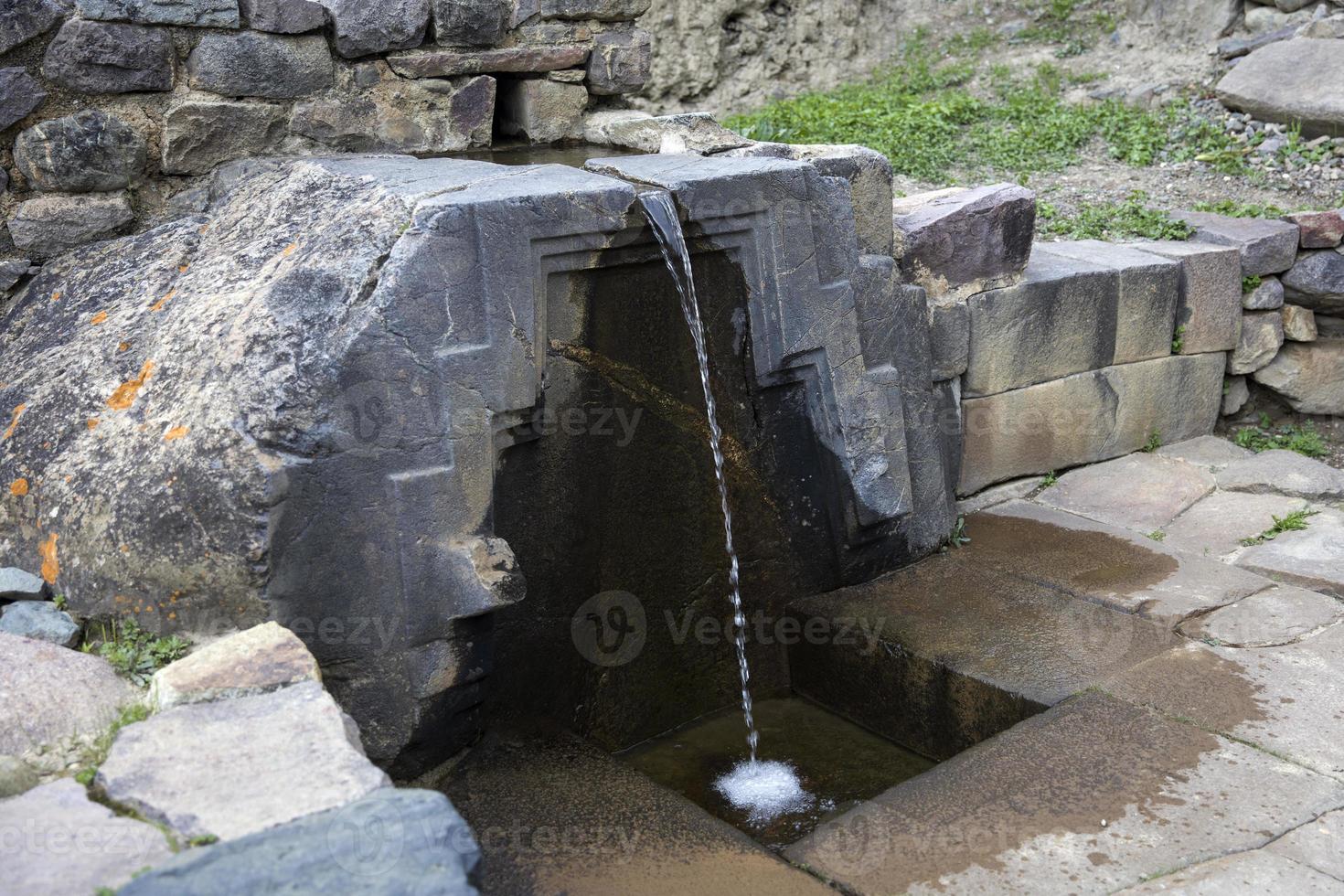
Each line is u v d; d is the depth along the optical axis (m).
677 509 4.04
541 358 3.50
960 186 6.91
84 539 3.27
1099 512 5.12
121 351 3.56
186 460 3.10
